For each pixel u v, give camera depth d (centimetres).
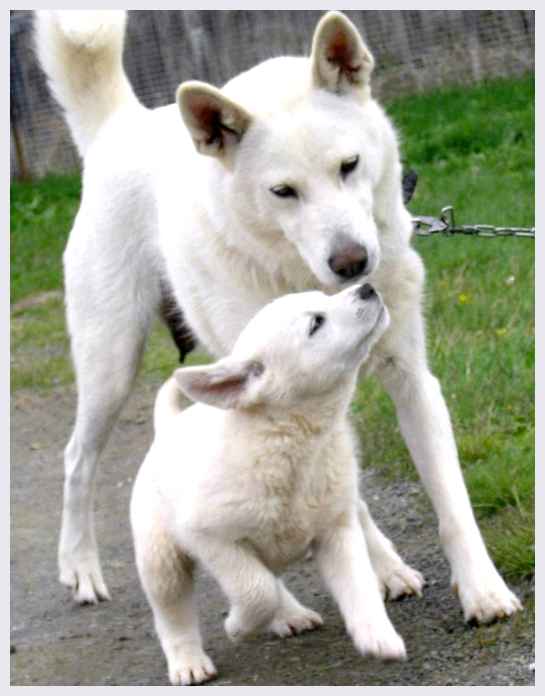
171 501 562
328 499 557
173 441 580
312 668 573
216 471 545
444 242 1160
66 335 1325
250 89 598
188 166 655
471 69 1777
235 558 549
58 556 784
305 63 607
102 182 732
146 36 1903
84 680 609
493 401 812
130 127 742
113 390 742
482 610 578
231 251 612
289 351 543
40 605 739
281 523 554
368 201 585
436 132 1564
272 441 544
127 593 736
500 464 711
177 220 646
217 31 1884
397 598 634
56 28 762
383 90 1814
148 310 735
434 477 615
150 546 576
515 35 1756
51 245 1639
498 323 952
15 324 1392
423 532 716
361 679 552
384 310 554
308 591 676
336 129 579
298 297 559
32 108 1964
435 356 891
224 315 629
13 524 877
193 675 575
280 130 578
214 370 547
